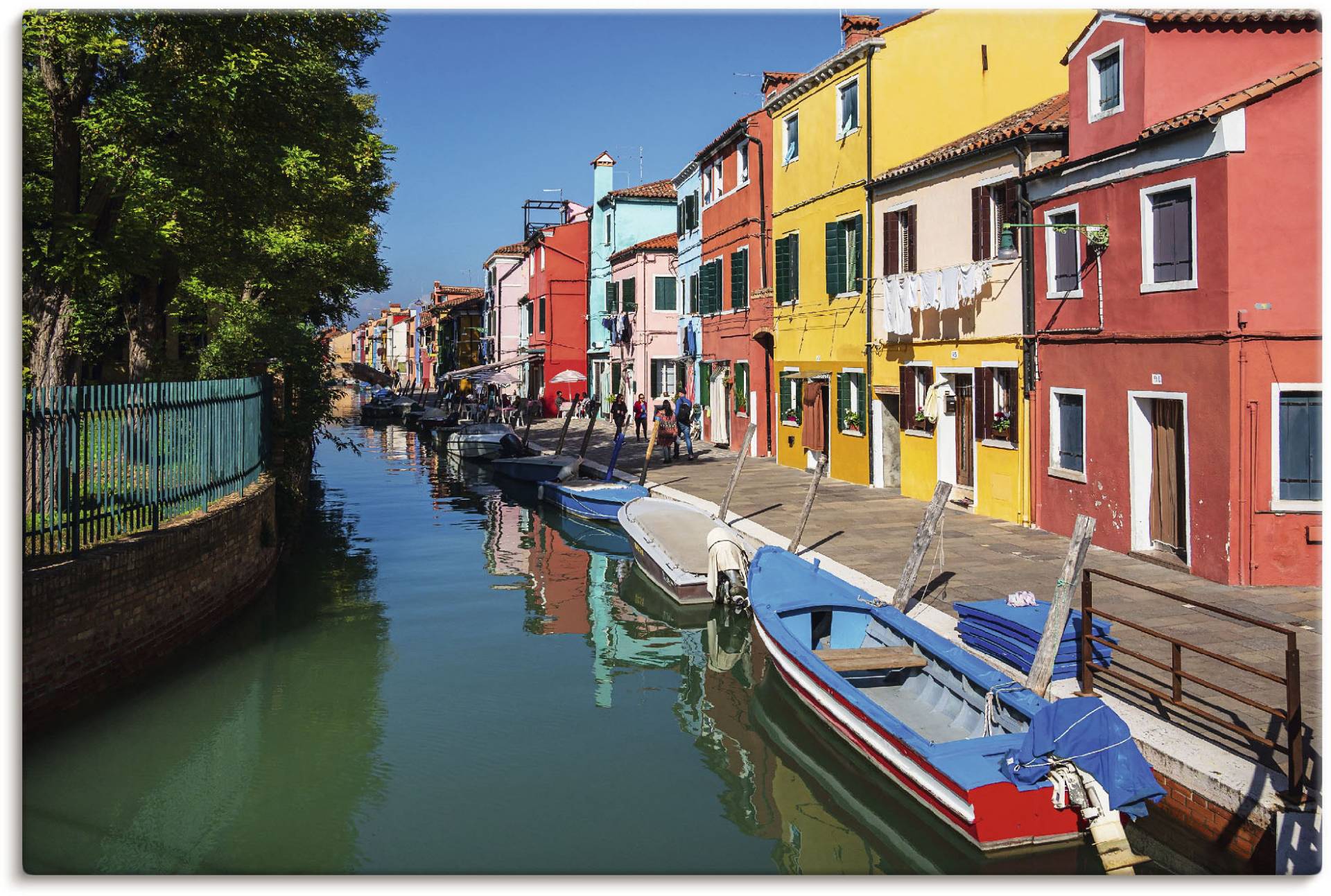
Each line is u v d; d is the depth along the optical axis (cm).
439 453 3700
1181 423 1182
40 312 1198
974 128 1895
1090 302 1311
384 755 839
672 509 1683
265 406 1634
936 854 670
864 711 745
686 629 1229
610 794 768
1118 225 1246
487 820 721
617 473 2369
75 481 889
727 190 2762
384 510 2231
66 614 841
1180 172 1132
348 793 765
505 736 883
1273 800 571
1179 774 634
